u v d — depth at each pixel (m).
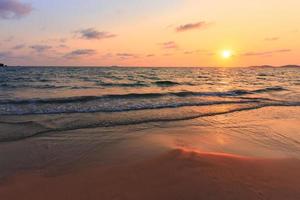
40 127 7.11
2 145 5.57
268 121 8.69
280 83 28.78
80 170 4.34
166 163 4.49
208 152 5.34
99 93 15.89
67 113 9.23
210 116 9.38
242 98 14.43
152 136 6.63
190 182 3.77
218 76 46.69
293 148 5.89
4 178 4.05
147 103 11.86
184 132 7.15
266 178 3.95
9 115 8.63
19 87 19.86
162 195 3.45
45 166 4.57
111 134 6.72
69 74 46.00
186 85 24.31
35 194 3.53
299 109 11.12
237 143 6.23
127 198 3.38
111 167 4.43
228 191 3.53
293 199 3.38
